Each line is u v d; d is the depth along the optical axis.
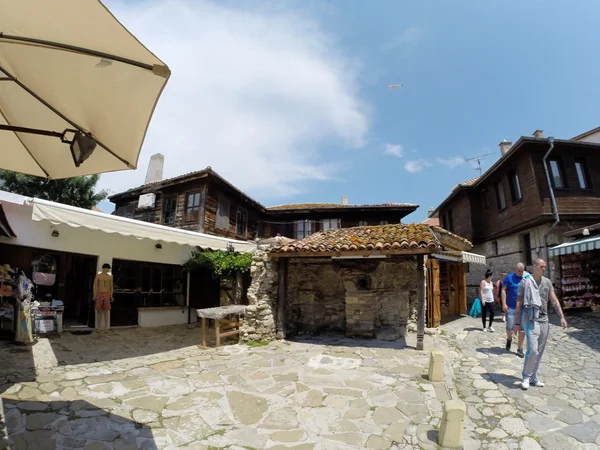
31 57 2.71
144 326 11.33
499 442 4.27
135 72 2.62
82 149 2.93
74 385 5.66
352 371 6.66
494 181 17.28
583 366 6.71
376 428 4.56
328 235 10.97
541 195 13.48
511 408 5.10
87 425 4.42
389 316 10.08
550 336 9.10
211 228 17.17
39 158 3.61
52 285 10.70
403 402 5.30
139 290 11.62
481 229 19.02
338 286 10.50
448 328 11.03
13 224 8.70
